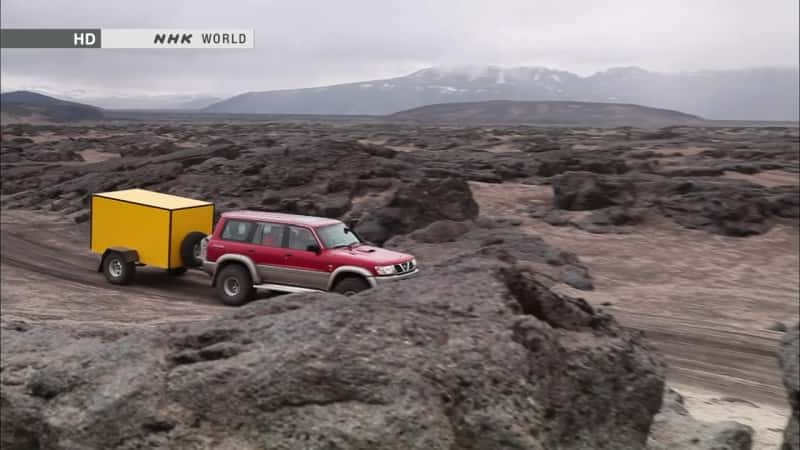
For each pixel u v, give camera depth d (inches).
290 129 5167.3
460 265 268.2
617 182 1200.8
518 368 203.3
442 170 1553.9
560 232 1036.5
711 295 702.5
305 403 191.2
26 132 4079.7
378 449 182.5
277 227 633.6
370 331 209.6
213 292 717.9
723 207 1048.8
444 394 191.6
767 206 1078.4
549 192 1390.3
